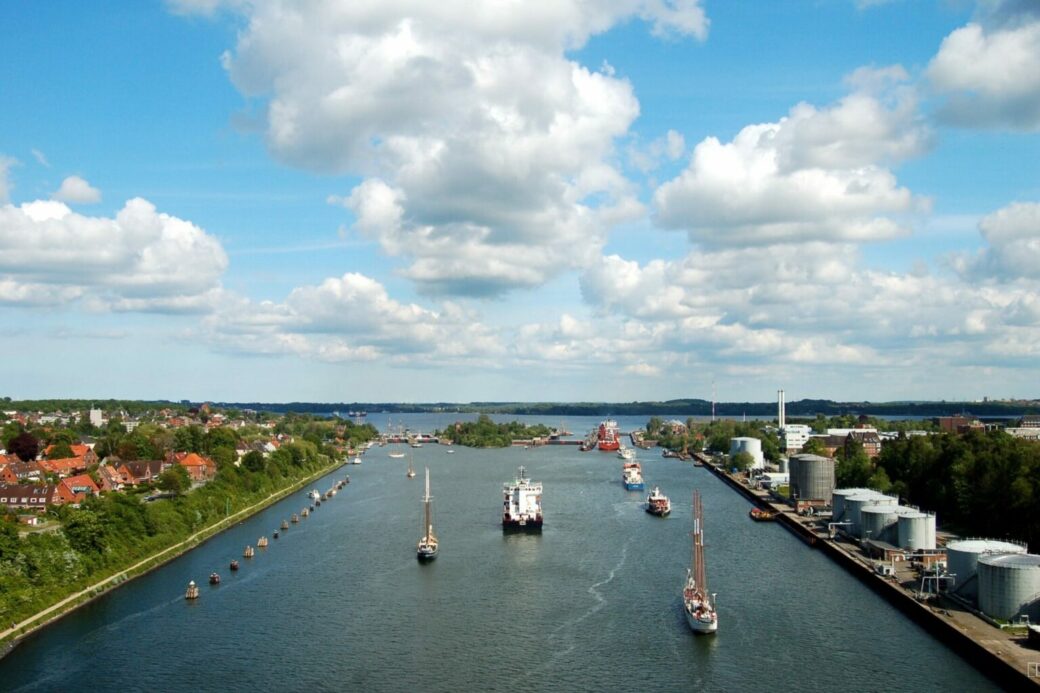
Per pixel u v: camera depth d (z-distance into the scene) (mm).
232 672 147125
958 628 155625
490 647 159250
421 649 158500
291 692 138625
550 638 164250
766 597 191000
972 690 135750
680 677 143625
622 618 176625
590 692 138000
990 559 164625
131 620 176375
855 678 141625
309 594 196750
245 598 193125
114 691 139125
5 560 178000
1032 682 127688
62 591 186750
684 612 179750
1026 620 156250
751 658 151875
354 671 147625
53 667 149625
